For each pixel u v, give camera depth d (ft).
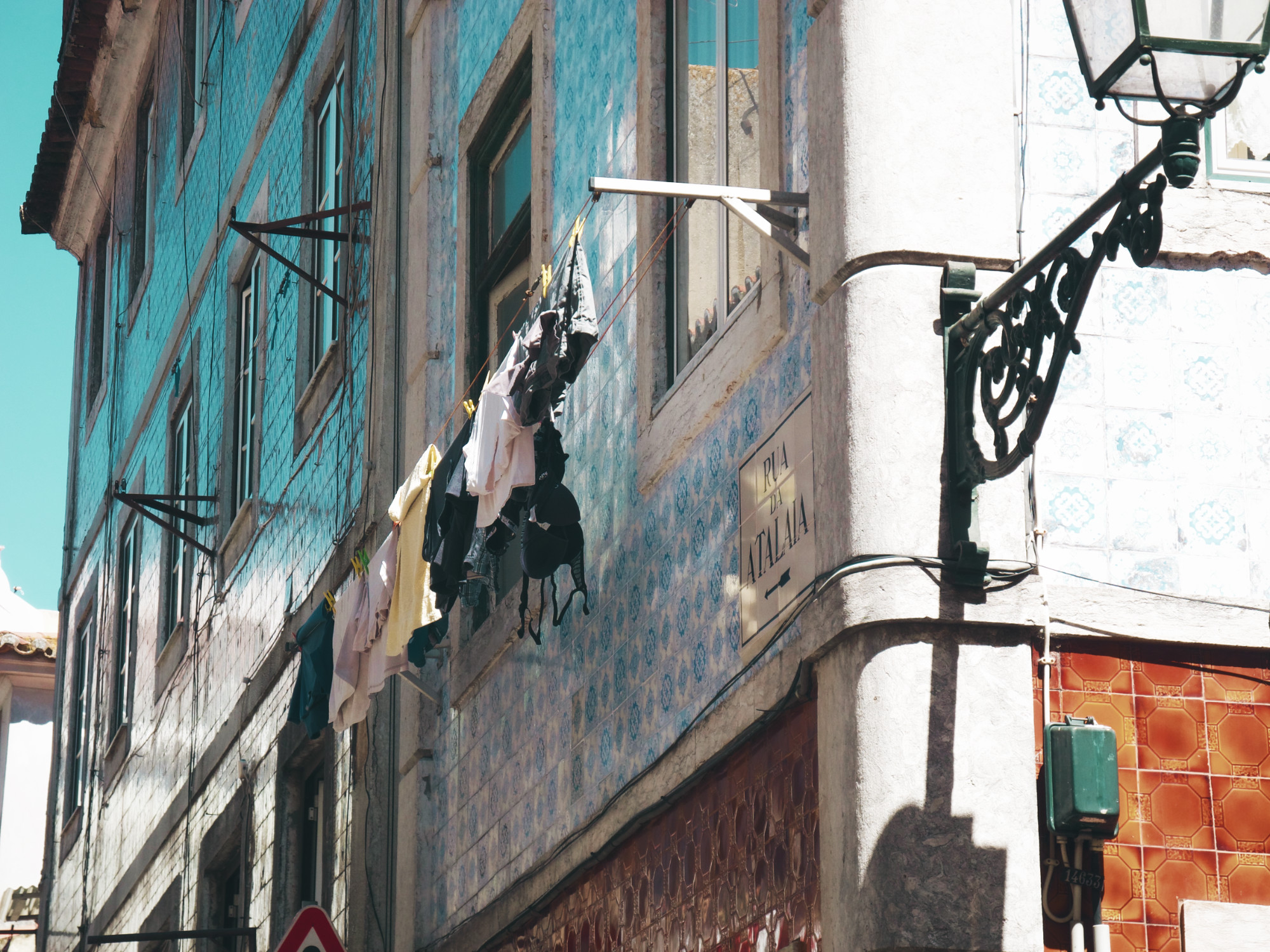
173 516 75.10
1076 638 23.62
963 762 22.68
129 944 74.54
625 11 36.70
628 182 26.27
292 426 60.13
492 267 44.96
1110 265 25.08
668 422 32.22
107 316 94.68
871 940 22.20
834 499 24.29
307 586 55.26
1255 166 25.94
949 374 23.90
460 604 43.78
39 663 111.96
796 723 25.96
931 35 25.32
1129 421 24.52
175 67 83.87
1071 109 25.71
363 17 56.75
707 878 28.66
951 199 24.67
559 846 35.19
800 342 27.20
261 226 53.52
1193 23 18.22
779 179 28.60
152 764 74.69
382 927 45.44
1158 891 22.99
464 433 35.12
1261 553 24.30
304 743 53.72
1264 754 23.62
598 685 34.45
